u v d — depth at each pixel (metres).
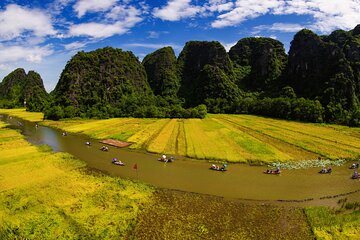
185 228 37.75
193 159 69.31
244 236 36.19
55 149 80.44
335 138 91.38
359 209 43.53
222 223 39.25
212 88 188.00
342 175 59.19
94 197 46.41
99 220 39.09
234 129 108.00
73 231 36.38
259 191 50.56
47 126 128.00
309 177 57.84
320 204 45.66
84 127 119.56
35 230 36.44
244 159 68.25
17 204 43.84
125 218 39.69
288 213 42.34
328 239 35.28
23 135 104.19
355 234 36.25
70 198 46.06
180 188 51.44
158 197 47.25
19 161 66.62
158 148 78.88
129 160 69.06
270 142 85.56
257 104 160.88
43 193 47.94
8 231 36.06
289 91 165.12
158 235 35.97
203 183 54.03
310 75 168.75
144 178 56.47
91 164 65.44
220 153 73.06
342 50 170.25
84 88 174.38
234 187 52.22
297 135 95.88
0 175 56.75
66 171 59.69
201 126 116.25
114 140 91.19
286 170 61.84
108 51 198.88
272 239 35.62
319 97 146.62
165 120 137.50
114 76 186.88
